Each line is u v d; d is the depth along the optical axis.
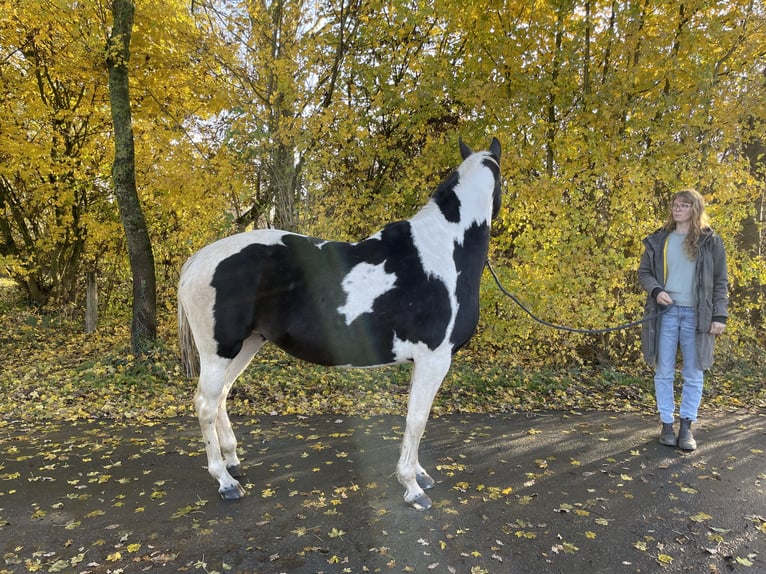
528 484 2.97
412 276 2.66
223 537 2.40
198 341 2.71
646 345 3.65
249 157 5.83
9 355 6.36
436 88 5.72
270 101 5.91
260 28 5.74
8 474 3.10
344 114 5.72
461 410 4.42
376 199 5.92
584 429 3.94
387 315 2.63
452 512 2.62
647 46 5.12
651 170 5.16
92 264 8.20
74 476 3.08
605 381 5.18
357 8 6.03
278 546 2.32
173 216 7.37
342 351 2.69
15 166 7.02
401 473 2.70
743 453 3.43
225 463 3.04
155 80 6.79
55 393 4.80
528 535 2.40
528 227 5.43
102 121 7.50
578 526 2.50
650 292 3.55
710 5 5.12
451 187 2.93
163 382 5.15
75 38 5.82
